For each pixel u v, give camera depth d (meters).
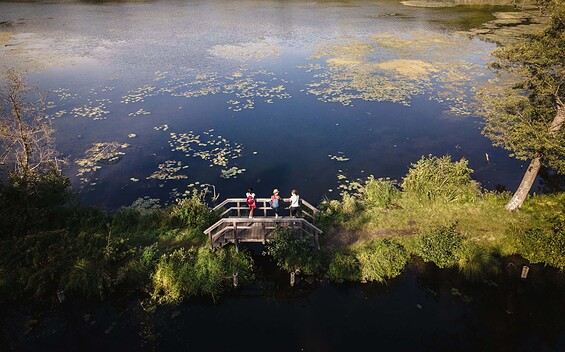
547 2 14.88
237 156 22.75
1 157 19.69
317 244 15.76
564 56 14.13
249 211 18.44
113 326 13.30
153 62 39.19
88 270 14.23
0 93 29.19
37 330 13.20
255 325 13.43
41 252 14.84
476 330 13.16
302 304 14.23
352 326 13.36
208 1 76.12
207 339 12.89
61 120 26.45
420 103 29.73
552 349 12.53
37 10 62.91
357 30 52.22
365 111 28.44
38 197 16.41
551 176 21.59
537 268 15.43
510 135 16.70
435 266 15.62
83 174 20.92
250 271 15.38
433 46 43.94
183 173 21.16
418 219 17.53
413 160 22.55
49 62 37.97
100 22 56.28
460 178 18.86
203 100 30.20
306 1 75.88
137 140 24.25
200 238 16.53
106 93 31.19
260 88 32.62
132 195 19.41
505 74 35.19
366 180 20.69
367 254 15.41
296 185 20.34
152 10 66.44
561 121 15.38
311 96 31.03
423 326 13.32
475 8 65.31
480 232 16.55
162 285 14.43
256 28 54.38
